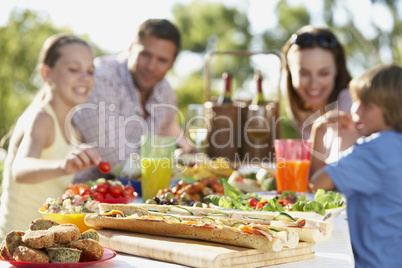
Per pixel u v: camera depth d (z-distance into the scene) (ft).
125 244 5.07
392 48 67.41
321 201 7.09
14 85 48.80
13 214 9.04
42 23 52.80
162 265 4.68
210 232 4.79
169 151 7.90
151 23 13.00
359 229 9.88
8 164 9.55
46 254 4.35
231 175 8.86
